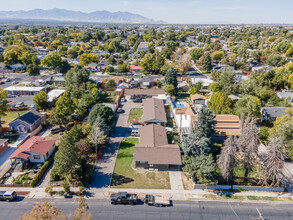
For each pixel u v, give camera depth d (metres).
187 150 47.12
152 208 37.75
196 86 98.62
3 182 43.28
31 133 60.69
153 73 136.62
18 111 77.88
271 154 40.91
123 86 103.00
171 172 47.09
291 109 58.53
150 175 46.09
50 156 51.16
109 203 38.62
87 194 40.59
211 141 51.06
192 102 89.88
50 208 28.72
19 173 45.84
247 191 42.25
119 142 58.69
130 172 46.91
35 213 27.12
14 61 143.88
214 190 42.25
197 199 39.97
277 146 40.69
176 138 60.91
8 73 133.25
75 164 41.97
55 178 43.47
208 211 37.31
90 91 94.25
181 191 41.78
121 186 42.75
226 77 92.25
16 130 62.38
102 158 51.50
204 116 49.34
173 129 66.12
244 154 43.38
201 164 41.31
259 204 39.12
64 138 41.53
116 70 145.62
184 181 44.50
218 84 94.44
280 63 137.25
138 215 36.12
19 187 42.22
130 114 77.50
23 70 139.50
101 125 55.69
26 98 90.50
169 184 43.56
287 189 42.84
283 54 180.62
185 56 137.38
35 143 51.00
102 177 45.12
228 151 40.38
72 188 42.16
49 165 48.38
